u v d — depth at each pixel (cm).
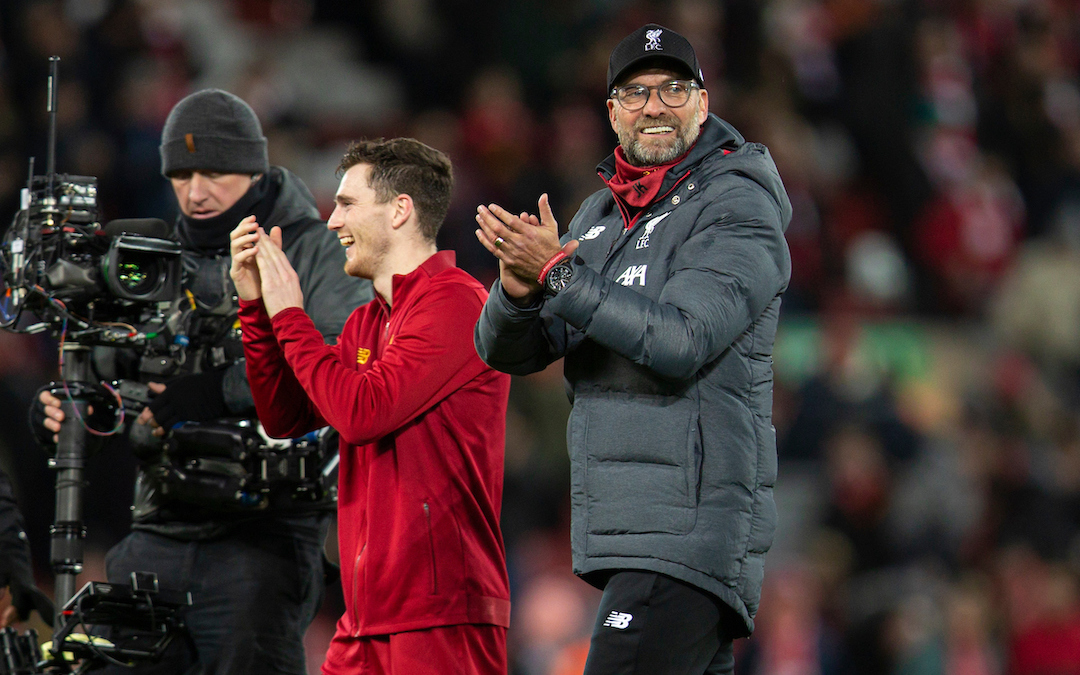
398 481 1495
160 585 1731
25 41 3900
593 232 1447
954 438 3803
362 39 4884
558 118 4394
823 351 3722
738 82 4688
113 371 1748
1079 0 5753
